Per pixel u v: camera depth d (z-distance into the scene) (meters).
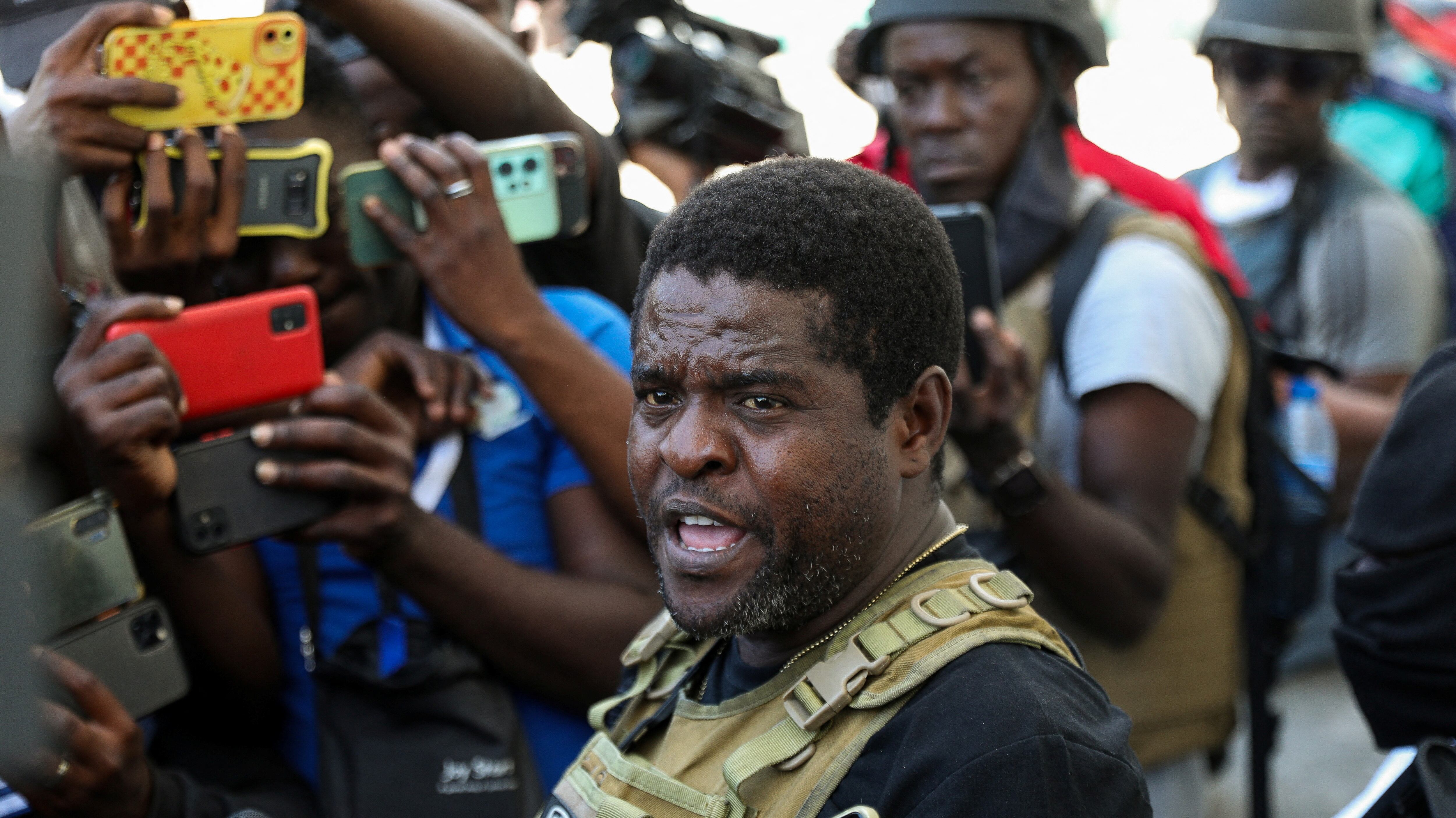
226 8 2.07
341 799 1.64
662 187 3.05
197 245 1.65
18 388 0.51
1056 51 2.36
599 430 1.78
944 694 1.06
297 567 1.85
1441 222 4.25
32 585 0.58
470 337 1.85
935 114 2.32
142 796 1.52
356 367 1.79
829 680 1.11
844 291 1.08
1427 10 4.97
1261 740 2.29
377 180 1.73
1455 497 1.34
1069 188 2.30
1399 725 1.45
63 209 1.82
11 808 1.56
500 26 2.44
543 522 1.87
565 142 1.87
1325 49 3.41
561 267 2.23
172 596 1.69
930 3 2.30
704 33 3.11
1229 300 2.29
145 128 1.61
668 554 1.13
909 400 1.14
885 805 1.04
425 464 1.82
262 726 1.83
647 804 1.16
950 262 1.18
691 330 1.09
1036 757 1.01
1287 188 3.52
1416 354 3.40
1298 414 2.71
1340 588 1.49
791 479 1.08
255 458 1.62
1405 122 4.29
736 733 1.17
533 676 1.74
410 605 1.75
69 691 1.46
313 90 1.86
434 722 1.68
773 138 2.99
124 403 1.50
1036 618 1.15
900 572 1.17
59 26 1.67
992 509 2.16
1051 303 2.21
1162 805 2.18
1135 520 2.08
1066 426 2.24
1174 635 2.18
